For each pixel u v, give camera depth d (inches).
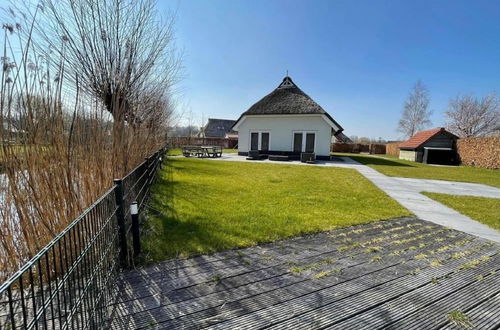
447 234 145.8
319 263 106.3
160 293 82.0
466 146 697.0
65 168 89.6
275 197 226.7
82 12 137.3
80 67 138.3
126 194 104.5
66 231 45.8
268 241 127.9
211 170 419.8
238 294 82.8
